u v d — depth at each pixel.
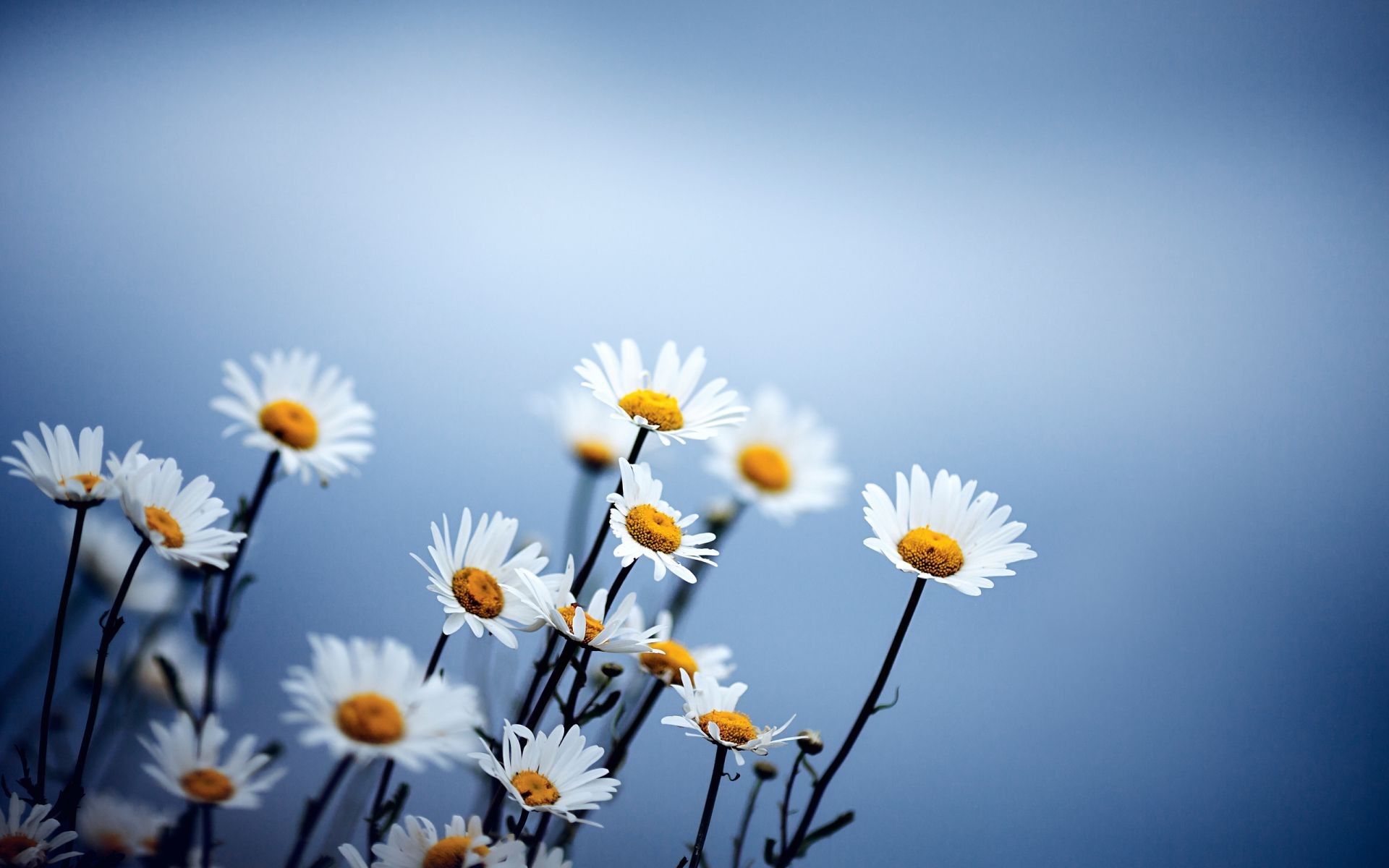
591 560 0.70
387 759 0.69
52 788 0.69
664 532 0.69
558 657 0.68
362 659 0.68
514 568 0.70
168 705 0.73
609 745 0.73
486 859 0.66
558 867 0.68
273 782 0.69
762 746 0.68
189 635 0.75
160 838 0.68
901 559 0.69
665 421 0.70
